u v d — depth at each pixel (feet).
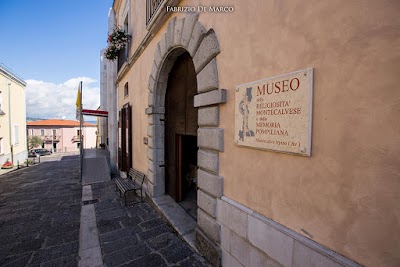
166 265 9.47
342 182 4.76
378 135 4.17
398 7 3.89
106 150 47.09
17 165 52.90
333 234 4.97
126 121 24.81
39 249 10.98
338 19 4.75
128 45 24.59
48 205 18.01
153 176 16.93
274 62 6.31
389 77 4.01
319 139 5.18
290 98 5.76
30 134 138.51
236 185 8.06
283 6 6.01
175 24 12.22
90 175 29.14
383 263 4.16
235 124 7.82
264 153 6.79
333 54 4.86
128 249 10.73
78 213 15.93
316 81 5.22
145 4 18.28
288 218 6.06
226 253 8.61
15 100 60.34
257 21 6.89
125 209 16.30
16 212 16.43
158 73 15.61
